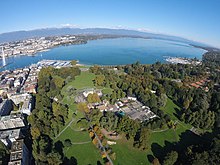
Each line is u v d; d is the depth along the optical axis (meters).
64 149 171.38
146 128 181.50
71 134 193.00
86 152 168.12
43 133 184.62
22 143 163.12
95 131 189.25
